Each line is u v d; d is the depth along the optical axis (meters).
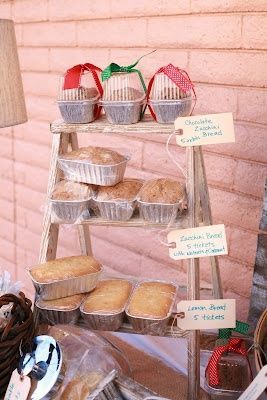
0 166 2.43
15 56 1.44
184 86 1.14
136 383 1.12
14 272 2.49
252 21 1.42
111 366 1.17
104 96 1.18
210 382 1.20
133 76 1.19
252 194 1.51
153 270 1.81
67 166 1.22
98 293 1.25
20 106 1.47
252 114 1.47
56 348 1.10
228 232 1.58
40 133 2.16
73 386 1.10
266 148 1.45
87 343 1.22
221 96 1.53
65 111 1.21
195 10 1.54
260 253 1.30
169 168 1.70
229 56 1.49
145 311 1.16
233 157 1.53
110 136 1.87
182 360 1.39
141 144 1.77
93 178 1.20
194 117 1.12
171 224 1.17
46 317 1.23
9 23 1.40
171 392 1.26
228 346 1.22
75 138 1.37
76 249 2.07
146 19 1.68
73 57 1.96
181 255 1.16
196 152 1.18
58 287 1.21
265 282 1.30
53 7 1.98
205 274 1.65
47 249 1.29
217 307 1.17
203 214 1.31
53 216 1.24
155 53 1.68
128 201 1.17
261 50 1.42
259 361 1.02
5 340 1.08
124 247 1.90
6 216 2.47
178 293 1.43
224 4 1.47
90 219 1.22
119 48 1.79
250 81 1.46
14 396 1.07
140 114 1.21
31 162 2.24
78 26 1.90
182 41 1.60
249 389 1.02
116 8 1.76
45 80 2.09
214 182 1.59
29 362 1.09
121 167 1.22
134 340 1.48
